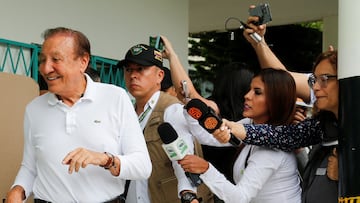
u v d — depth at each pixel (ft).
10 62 12.89
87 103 6.68
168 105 8.55
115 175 6.31
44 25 13.88
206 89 36.91
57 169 6.60
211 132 7.00
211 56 35.78
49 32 6.55
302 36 33.30
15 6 12.99
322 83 6.93
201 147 9.34
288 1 25.09
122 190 6.96
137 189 8.22
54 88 6.44
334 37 27.76
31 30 13.47
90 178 6.59
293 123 7.86
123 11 16.96
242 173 7.71
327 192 6.87
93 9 15.67
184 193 7.54
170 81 11.57
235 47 34.32
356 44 6.35
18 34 13.08
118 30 16.72
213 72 36.35
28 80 11.34
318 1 25.13
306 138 7.47
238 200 7.09
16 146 10.87
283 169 7.48
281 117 7.68
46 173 6.70
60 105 6.68
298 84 9.28
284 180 7.52
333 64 6.84
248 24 9.67
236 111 9.64
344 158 6.09
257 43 9.72
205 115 6.90
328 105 6.89
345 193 6.07
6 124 10.68
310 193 7.05
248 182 7.25
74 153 5.89
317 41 33.45
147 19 18.13
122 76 16.83
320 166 7.09
